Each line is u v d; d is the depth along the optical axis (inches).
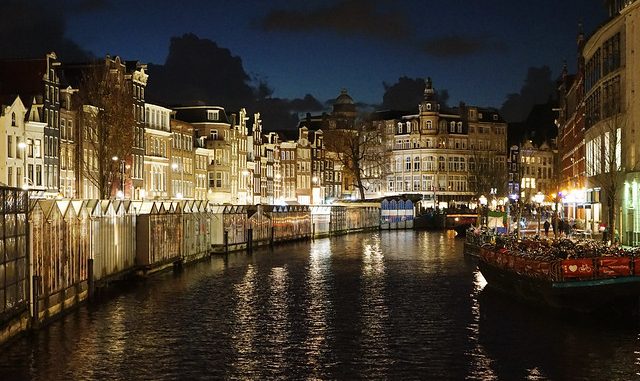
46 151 2559.1
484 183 4790.8
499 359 944.3
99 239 1433.3
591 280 1136.8
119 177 2945.4
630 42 1836.9
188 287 1585.9
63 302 1218.6
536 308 1283.2
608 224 1873.8
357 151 4872.0
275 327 1150.3
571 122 3321.9
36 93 2529.5
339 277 1788.9
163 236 1845.5
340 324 1173.7
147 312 1269.7
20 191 1018.1
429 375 879.1
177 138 3659.0
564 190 3619.6
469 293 1498.5
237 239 2593.5
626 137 1852.9
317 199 5285.4
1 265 951.0
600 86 2128.4
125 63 3267.7
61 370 895.1
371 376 876.6
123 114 2662.4
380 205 4667.8
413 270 1956.2
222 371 897.5
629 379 854.5
